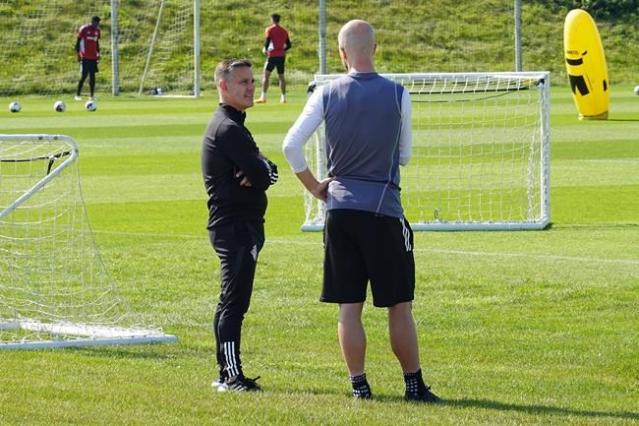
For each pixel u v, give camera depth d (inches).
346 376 1013.8
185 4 5629.9
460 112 3629.4
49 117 3892.7
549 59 5423.2
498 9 5772.6
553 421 864.3
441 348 1124.5
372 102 905.5
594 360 1074.7
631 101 4261.8
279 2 5723.4
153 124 3622.0
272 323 1229.1
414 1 5782.5
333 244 922.1
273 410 872.9
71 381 960.9
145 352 1098.7
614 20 5792.3
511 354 1099.9
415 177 2410.2
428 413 877.8
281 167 2600.9
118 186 2326.5
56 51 5275.6
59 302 1321.4
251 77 956.6
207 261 1573.6
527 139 2987.2
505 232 1797.5
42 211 1926.7
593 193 2172.7
